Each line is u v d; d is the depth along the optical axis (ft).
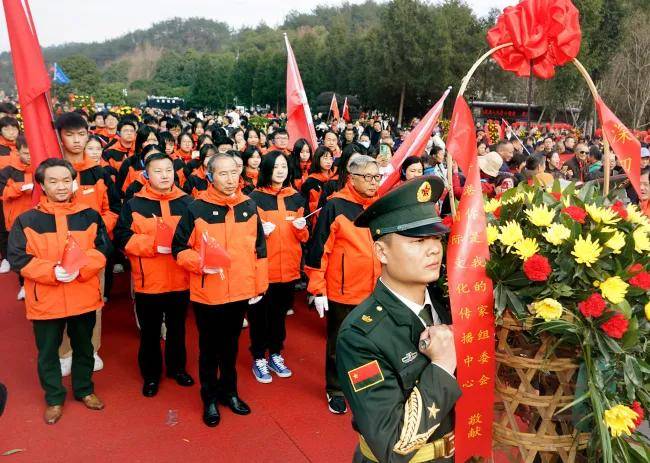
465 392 5.34
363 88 119.65
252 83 169.99
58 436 10.69
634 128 66.13
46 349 11.05
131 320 16.92
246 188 16.98
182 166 20.97
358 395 4.99
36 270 10.35
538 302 5.25
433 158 20.80
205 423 11.25
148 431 10.96
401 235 5.14
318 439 10.89
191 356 14.56
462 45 100.27
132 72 360.69
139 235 11.90
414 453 5.22
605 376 5.30
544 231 5.70
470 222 5.57
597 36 74.02
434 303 5.95
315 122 71.51
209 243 9.87
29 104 12.37
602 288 5.28
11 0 12.07
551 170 23.48
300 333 16.38
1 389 7.01
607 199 6.63
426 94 105.40
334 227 11.43
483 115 83.61
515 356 5.55
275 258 13.50
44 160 11.76
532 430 5.85
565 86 71.41
